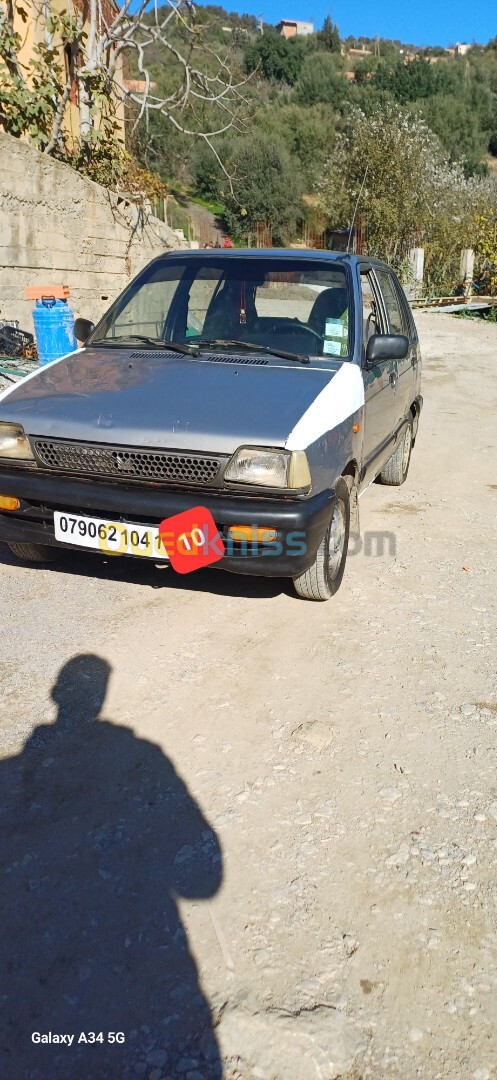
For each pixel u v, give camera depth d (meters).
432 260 27.25
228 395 3.85
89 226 11.58
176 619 4.09
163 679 3.50
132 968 2.11
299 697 3.41
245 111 13.91
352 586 4.62
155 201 13.98
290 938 2.21
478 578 4.84
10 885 2.36
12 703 3.27
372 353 4.61
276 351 4.48
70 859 2.47
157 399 3.83
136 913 2.28
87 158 12.70
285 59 63.53
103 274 12.15
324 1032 1.95
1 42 10.80
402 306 6.58
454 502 6.47
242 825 2.63
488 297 25.80
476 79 70.56
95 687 3.41
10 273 9.95
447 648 3.90
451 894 2.39
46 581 4.51
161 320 4.91
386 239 29.59
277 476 3.50
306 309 4.72
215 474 3.54
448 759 3.03
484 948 2.21
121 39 12.37
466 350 16.67
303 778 2.88
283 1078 1.85
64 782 2.82
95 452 3.68
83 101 12.58
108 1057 1.88
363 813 2.72
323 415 3.79
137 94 15.05
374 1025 1.97
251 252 5.11
